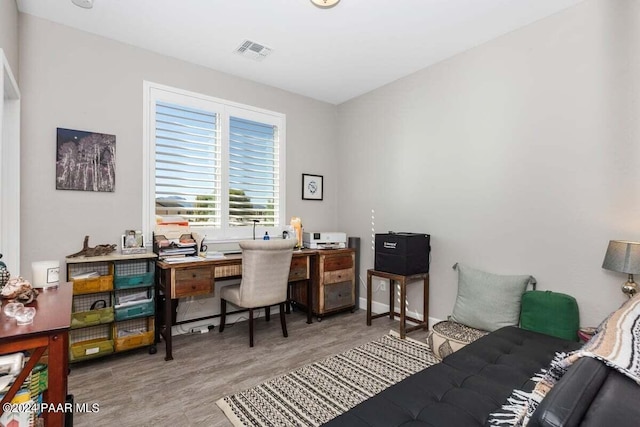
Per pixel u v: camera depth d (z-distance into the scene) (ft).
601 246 7.05
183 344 9.27
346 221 13.70
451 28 8.45
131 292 9.16
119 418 5.83
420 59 10.14
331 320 11.44
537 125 8.07
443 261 10.14
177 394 6.63
